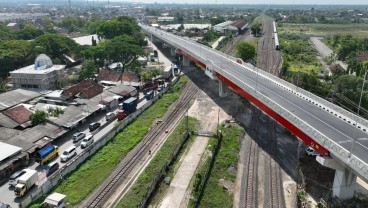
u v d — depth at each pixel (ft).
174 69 435.12
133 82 371.35
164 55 556.10
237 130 262.47
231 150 230.48
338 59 535.60
